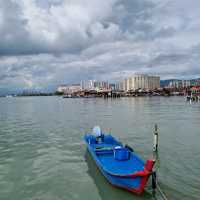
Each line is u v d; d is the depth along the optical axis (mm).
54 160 18109
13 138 27391
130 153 15328
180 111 59750
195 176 14227
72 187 13219
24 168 16344
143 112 58812
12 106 99438
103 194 12320
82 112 62875
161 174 14586
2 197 12195
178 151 19734
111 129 32656
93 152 16125
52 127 36094
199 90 142750
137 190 11836
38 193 12586
